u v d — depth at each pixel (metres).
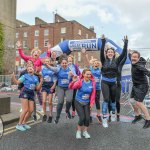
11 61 35.44
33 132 7.45
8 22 36.78
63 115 9.87
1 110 9.16
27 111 7.71
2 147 6.09
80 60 51.03
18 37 59.66
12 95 17.61
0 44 31.75
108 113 9.21
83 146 6.22
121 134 7.32
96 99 8.48
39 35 57.34
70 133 7.39
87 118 6.85
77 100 6.82
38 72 7.98
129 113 10.35
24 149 5.96
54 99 12.27
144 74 7.36
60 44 19.20
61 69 8.03
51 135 7.17
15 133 7.32
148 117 7.40
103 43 7.85
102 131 7.63
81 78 6.83
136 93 7.45
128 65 16.31
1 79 21.77
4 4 36.19
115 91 8.09
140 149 6.06
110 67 7.82
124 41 7.72
